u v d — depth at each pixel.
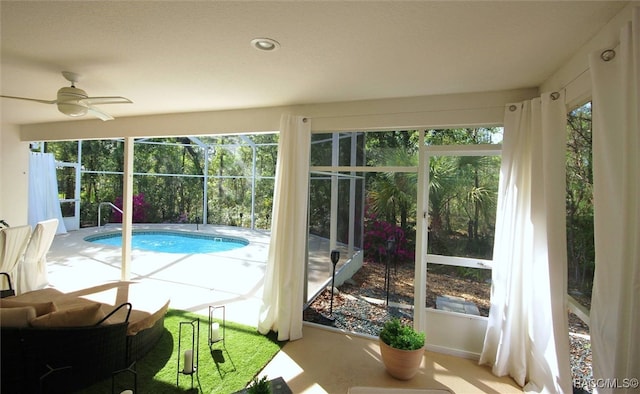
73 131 4.77
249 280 4.87
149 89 3.00
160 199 10.47
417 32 1.82
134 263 5.64
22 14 1.71
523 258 2.53
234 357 2.73
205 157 10.04
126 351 2.39
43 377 1.89
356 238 3.42
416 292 3.06
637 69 1.31
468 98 2.84
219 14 1.69
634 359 1.31
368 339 3.17
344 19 1.70
